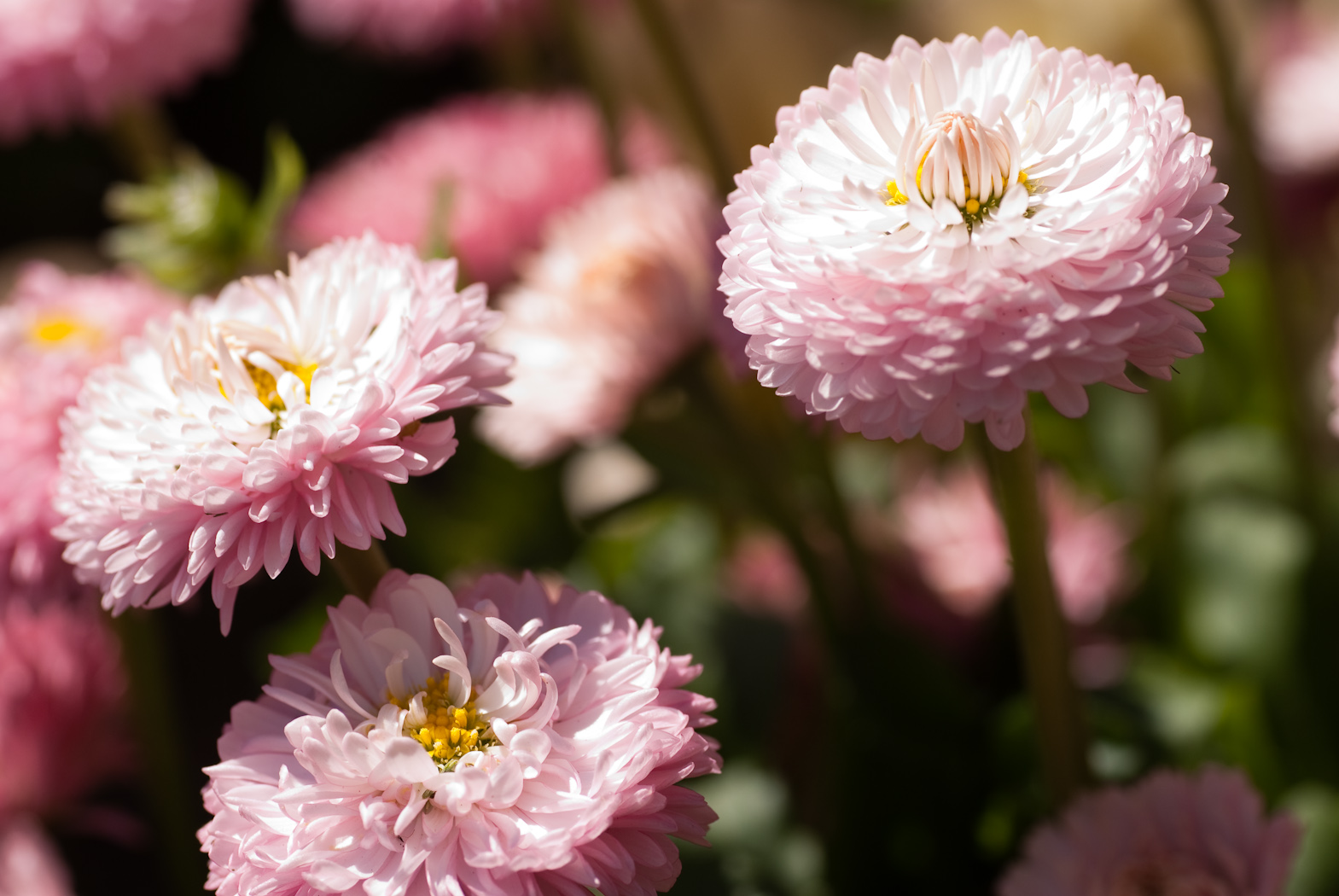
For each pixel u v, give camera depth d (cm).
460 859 29
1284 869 33
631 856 29
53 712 39
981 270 29
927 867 39
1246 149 44
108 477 31
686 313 40
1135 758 38
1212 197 30
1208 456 48
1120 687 40
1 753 39
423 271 32
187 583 30
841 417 29
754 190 30
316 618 45
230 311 32
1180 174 29
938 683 39
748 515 40
